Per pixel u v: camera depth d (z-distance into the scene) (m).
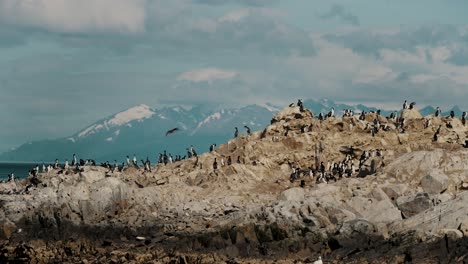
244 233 91.50
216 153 136.00
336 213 93.69
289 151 131.75
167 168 136.62
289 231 91.00
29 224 103.75
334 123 138.00
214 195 116.88
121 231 100.19
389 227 88.25
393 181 108.56
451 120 136.38
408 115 140.38
